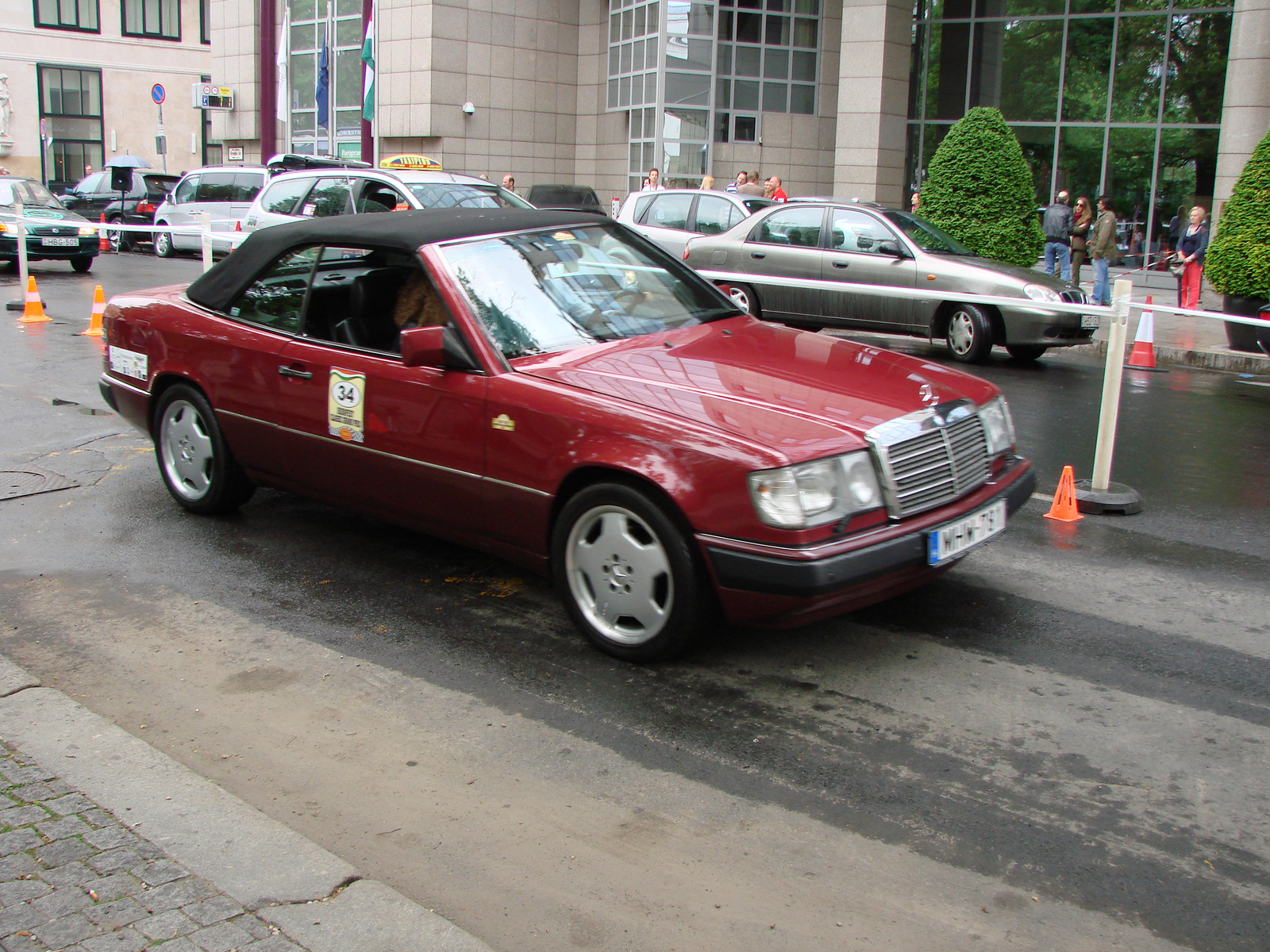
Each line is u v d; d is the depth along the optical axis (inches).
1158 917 113.2
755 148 1120.8
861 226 507.2
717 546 153.9
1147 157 911.0
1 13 1705.2
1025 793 135.8
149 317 237.5
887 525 159.8
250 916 107.1
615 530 167.9
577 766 141.7
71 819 123.2
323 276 208.2
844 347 197.0
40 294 661.9
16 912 106.3
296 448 210.1
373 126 979.3
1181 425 357.1
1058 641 180.9
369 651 175.0
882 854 123.5
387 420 191.5
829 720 153.6
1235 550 229.1
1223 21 861.2
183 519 237.9
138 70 1831.9
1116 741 148.6
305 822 129.2
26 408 339.0
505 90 1201.4
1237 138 703.7
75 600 194.1
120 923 105.3
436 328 179.0
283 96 1289.4
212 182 950.4
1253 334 506.9
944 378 187.5
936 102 1005.2
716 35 1086.4
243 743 147.0
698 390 168.9
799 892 116.8
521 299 190.2
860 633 182.9
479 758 143.5
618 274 205.3
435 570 211.2
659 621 165.0
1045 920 112.7
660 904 114.8
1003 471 187.3
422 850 124.0
